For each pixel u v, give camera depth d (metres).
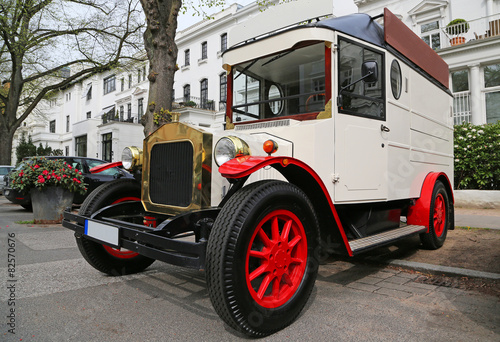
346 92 3.30
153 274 3.68
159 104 7.62
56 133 41.50
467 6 13.07
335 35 3.16
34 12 15.97
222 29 23.22
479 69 11.69
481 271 3.51
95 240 2.79
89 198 3.36
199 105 24.30
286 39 3.23
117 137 25.41
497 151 8.87
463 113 11.96
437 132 5.39
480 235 5.39
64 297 2.96
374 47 3.64
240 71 3.76
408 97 4.38
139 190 3.63
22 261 4.16
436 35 13.88
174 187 2.83
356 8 15.94
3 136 18.61
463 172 9.54
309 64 3.28
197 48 25.02
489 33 12.07
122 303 2.83
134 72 18.61
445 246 4.83
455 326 2.38
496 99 11.36
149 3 7.45
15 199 9.15
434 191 4.64
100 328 2.36
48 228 6.54
